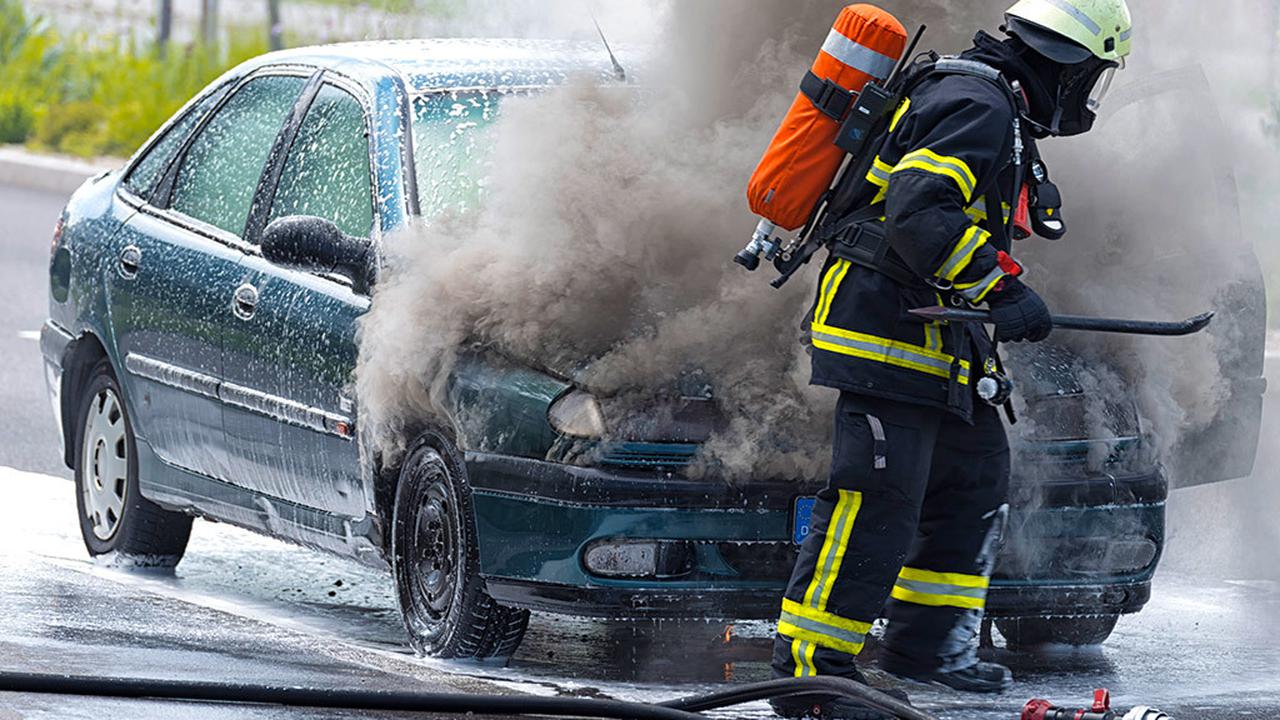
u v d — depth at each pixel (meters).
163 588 18.78
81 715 12.91
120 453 19.80
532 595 14.80
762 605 14.76
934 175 13.13
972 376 13.85
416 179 16.88
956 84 13.50
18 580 18.27
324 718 13.23
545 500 14.64
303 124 18.34
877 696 13.16
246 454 17.78
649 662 16.19
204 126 19.78
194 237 18.91
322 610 18.20
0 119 54.59
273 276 17.59
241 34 55.47
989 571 14.62
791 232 15.48
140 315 19.09
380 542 16.39
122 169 20.84
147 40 60.44
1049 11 13.72
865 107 13.60
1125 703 15.04
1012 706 14.81
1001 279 13.24
